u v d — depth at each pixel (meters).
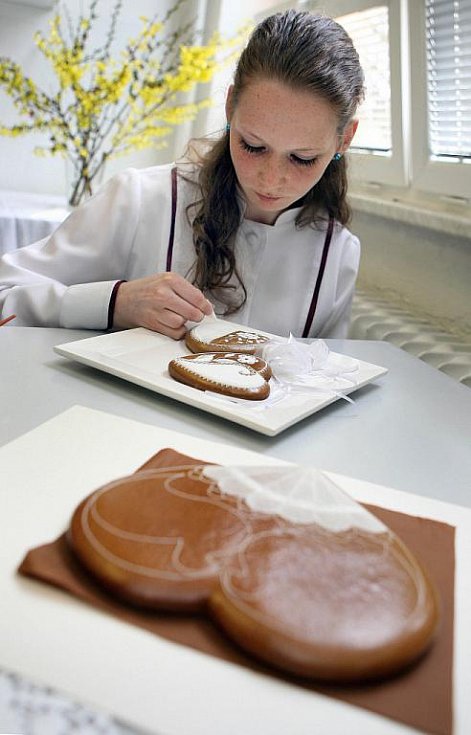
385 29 1.90
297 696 0.34
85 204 1.29
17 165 2.70
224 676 0.35
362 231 2.07
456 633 0.40
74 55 2.26
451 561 0.47
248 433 0.68
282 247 1.28
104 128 2.77
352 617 0.37
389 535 0.45
